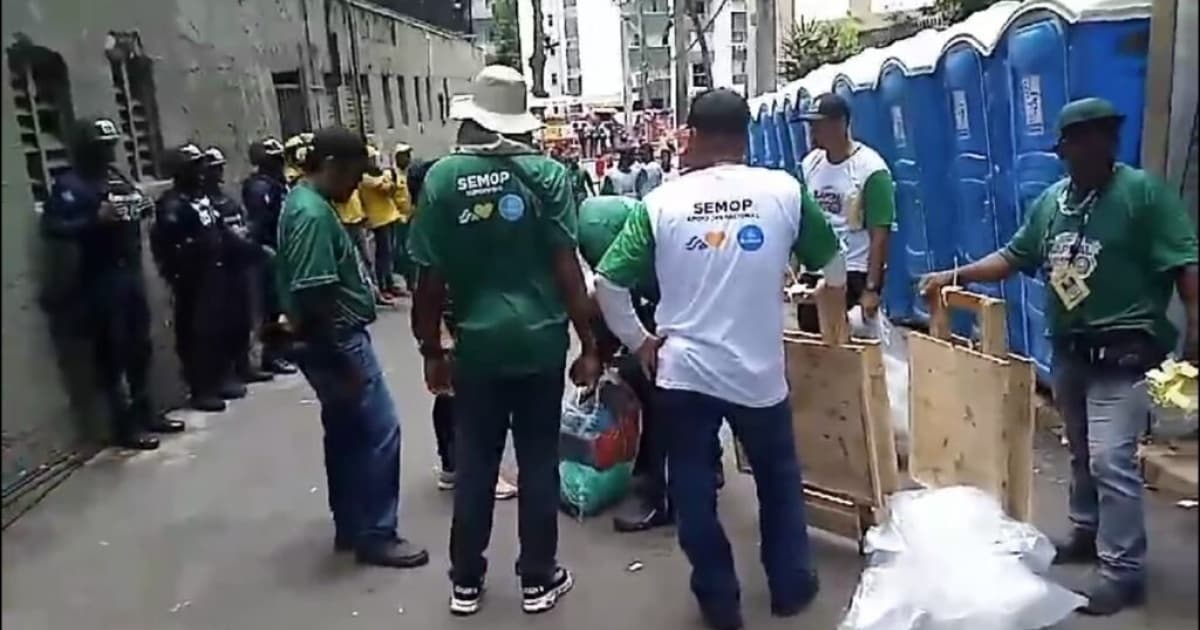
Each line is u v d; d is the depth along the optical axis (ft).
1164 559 4.29
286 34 37.27
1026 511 11.69
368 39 53.83
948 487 12.38
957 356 12.63
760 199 10.93
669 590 12.87
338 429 14.01
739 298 10.89
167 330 22.74
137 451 19.93
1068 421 11.89
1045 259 11.53
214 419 22.31
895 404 15.26
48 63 19.22
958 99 20.94
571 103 165.58
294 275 12.91
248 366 25.29
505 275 11.51
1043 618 10.52
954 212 22.79
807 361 13.04
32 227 16.78
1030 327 18.86
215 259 23.24
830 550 13.38
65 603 13.15
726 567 11.60
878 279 15.55
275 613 12.90
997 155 19.36
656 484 14.58
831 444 13.15
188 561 14.51
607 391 15.15
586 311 11.94
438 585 13.46
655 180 50.85
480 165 11.31
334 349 13.44
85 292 18.89
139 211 20.53
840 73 29.19
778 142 40.98
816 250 11.68
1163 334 10.56
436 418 16.58
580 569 13.61
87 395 18.85
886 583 10.90
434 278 11.84
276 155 27.27
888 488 12.94
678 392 11.14
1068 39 15.76
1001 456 11.73
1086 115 10.48
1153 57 13.55
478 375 11.66
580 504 15.12
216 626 12.57
